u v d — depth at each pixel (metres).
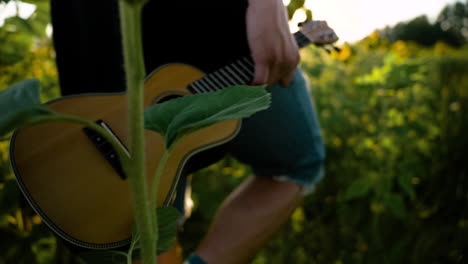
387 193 1.91
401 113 2.36
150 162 0.96
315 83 2.91
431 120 2.96
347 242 1.97
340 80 2.97
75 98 1.05
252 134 1.41
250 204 1.44
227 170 2.22
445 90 3.79
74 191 0.85
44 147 0.90
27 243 1.21
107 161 0.90
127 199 0.86
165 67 1.25
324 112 2.68
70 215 0.83
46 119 0.39
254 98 0.52
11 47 1.58
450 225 2.09
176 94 1.20
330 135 2.58
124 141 0.97
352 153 2.52
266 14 1.13
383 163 2.14
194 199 1.91
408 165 1.99
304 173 1.49
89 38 1.28
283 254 1.90
